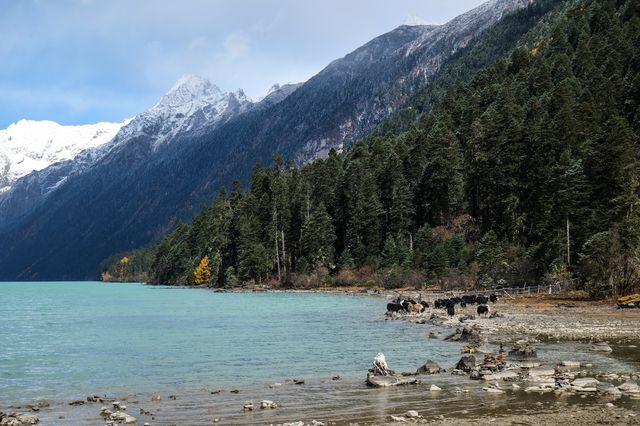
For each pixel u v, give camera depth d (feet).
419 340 126.41
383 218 460.96
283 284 465.88
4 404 70.74
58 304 334.65
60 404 70.23
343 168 552.00
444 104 611.88
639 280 194.08
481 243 339.98
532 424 52.70
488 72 620.49
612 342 109.09
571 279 239.50
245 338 138.82
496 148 393.09
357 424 55.36
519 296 236.22
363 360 101.30
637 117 365.81
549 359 89.81
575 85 439.63
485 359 88.38
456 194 427.33
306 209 505.66
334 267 452.35
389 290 362.53
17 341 141.18
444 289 329.11
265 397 71.00
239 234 524.11
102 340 140.56
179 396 73.15
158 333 155.33
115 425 57.52
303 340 132.26
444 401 64.23
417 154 474.08
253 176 577.02
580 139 346.54
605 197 256.32
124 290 592.60
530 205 359.05
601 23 587.68
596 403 60.95
